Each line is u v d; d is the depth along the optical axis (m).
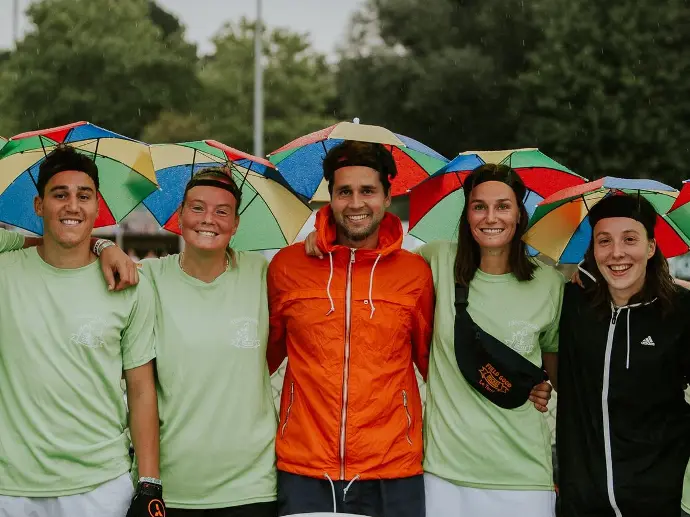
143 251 20.17
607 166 18.42
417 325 3.54
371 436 3.32
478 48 23.88
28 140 3.31
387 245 3.51
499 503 3.33
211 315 3.36
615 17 18.58
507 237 3.41
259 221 3.99
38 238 3.33
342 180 3.43
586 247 3.99
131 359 3.26
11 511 3.02
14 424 3.05
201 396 3.30
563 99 19.14
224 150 3.52
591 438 3.32
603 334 3.33
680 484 3.25
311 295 3.41
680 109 18.39
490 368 3.33
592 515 3.31
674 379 3.29
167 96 36.69
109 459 3.12
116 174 3.66
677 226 3.58
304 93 36.75
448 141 24.55
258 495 3.32
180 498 3.29
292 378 3.42
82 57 35.84
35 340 3.06
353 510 3.31
